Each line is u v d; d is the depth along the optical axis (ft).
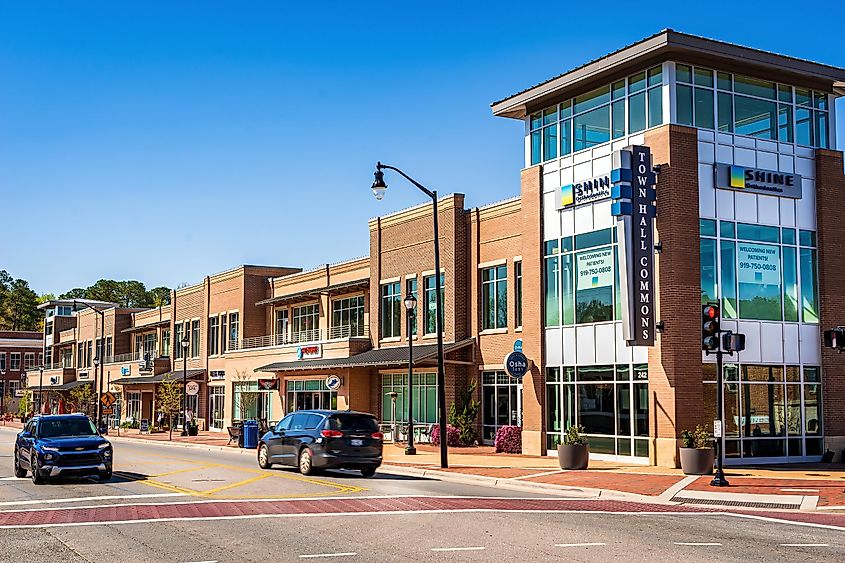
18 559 41.01
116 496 67.51
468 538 47.16
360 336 159.43
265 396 180.34
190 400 218.38
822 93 105.40
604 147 102.12
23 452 84.17
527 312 111.14
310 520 53.78
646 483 76.59
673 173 93.81
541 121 111.86
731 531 50.85
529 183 111.75
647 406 94.58
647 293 93.04
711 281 95.40
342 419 86.33
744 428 95.86
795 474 84.28
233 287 203.21
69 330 323.16
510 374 108.37
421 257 140.46
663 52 95.45
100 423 189.47
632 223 93.25
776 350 98.68
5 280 547.90
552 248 108.58
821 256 102.27
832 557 42.14
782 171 101.45
